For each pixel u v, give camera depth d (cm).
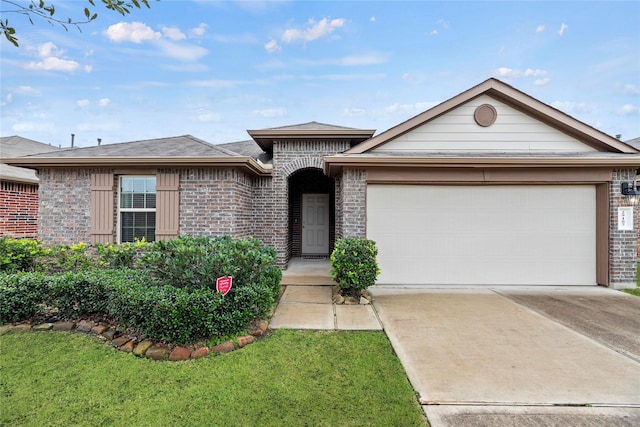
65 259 665
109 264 681
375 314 537
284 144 976
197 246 466
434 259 755
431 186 756
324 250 1201
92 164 783
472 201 757
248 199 928
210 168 805
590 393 309
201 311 386
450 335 450
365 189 743
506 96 770
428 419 269
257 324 455
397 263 753
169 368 345
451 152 784
